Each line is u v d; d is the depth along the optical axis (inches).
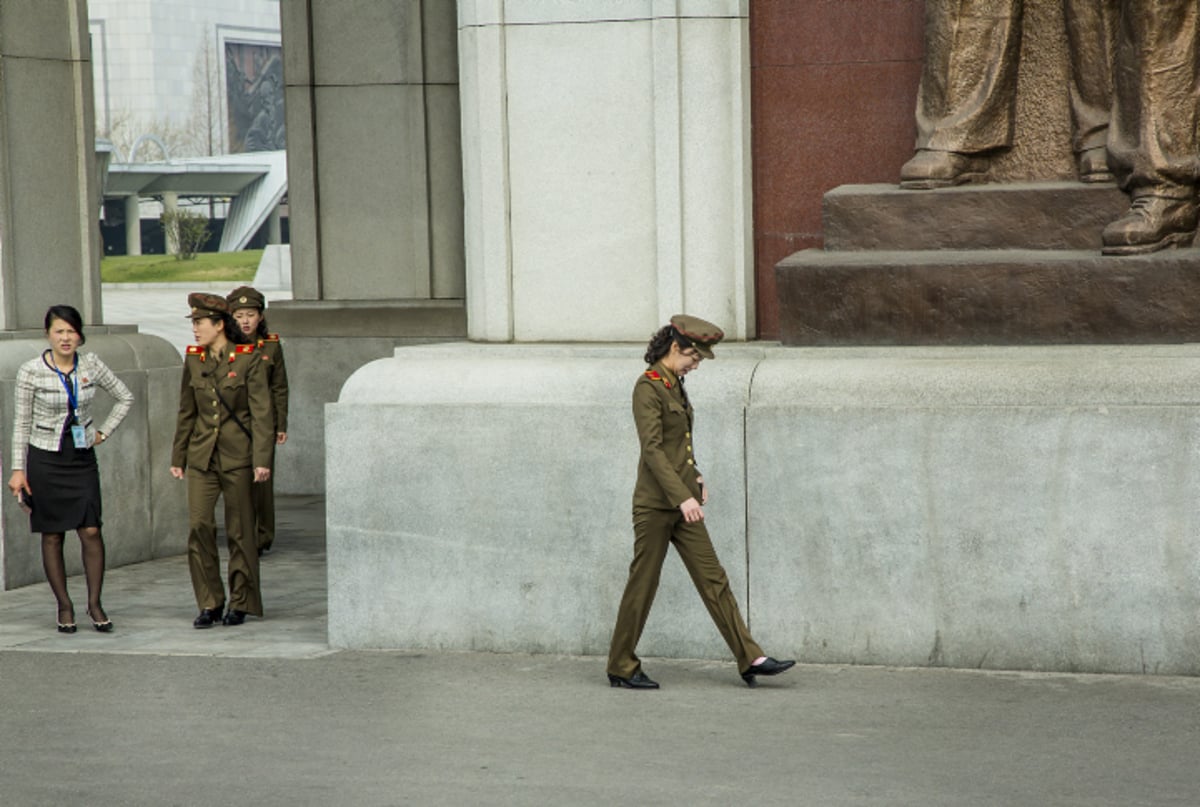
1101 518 936.9
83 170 1461.6
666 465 907.4
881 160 1098.1
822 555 983.6
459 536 1049.5
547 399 1036.5
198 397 1184.8
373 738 833.5
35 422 1154.7
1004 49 1055.0
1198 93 1000.9
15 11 1385.3
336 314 1989.4
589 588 1029.8
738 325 1098.1
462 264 1968.5
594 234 1115.9
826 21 1103.0
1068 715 850.8
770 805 703.7
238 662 1038.4
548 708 893.2
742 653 927.0
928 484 964.0
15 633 1159.6
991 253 1025.5
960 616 963.3
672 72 1087.6
